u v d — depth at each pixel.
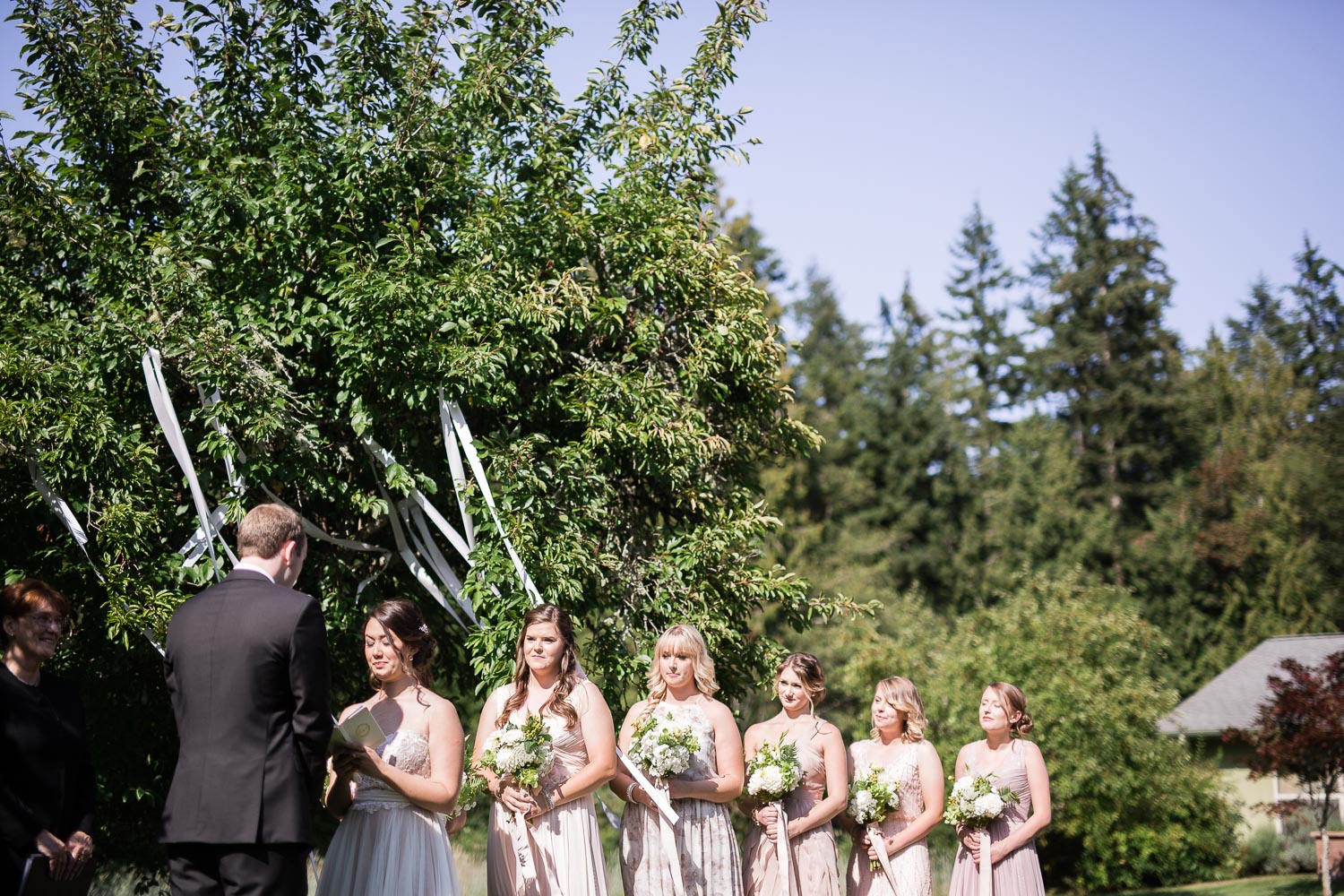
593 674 8.15
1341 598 30.92
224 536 7.70
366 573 8.30
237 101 8.13
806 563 25.89
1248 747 22.09
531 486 7.36
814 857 5.33
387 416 7.50
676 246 8.48
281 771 3.55
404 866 4.03
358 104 8.12
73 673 7.31
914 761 5.77
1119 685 17.56
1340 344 41.31
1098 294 38.31
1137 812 17.31
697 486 8.49
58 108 7.93
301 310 7.46
